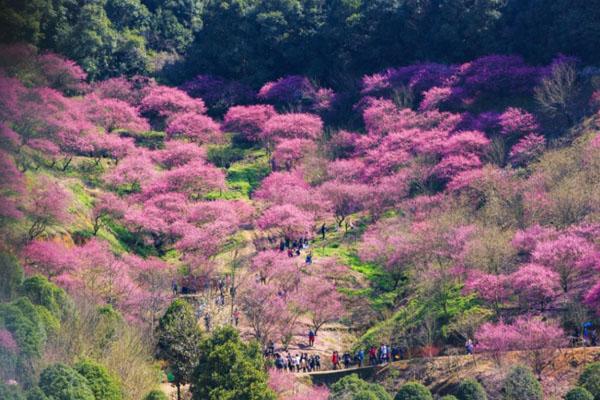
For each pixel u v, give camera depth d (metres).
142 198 101.44
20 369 50.84
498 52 123.12
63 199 84.50
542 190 87.12
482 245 76.88
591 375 56.59
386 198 100.00
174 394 63.06
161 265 86.44
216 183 106.62
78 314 60.31
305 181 109.88
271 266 84.44
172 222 96.56
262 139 126.06
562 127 104.19
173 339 63.41
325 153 117.12
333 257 91.12
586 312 67.25
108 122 123.44
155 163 115.94
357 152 115.31
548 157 92.75
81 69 127.31
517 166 99.56
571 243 72.44
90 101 122.94
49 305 59.31
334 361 72.88
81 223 90.19
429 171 102.50
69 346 56.28
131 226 94.62
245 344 59.50
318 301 79.62
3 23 115.81
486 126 109.12
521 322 64.81
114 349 57.41
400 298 82.88
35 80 116.31
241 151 126.31
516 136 107.06
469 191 93.56
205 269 86.75
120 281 77.06
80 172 105.94
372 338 76.94
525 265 73.75
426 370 67.44
